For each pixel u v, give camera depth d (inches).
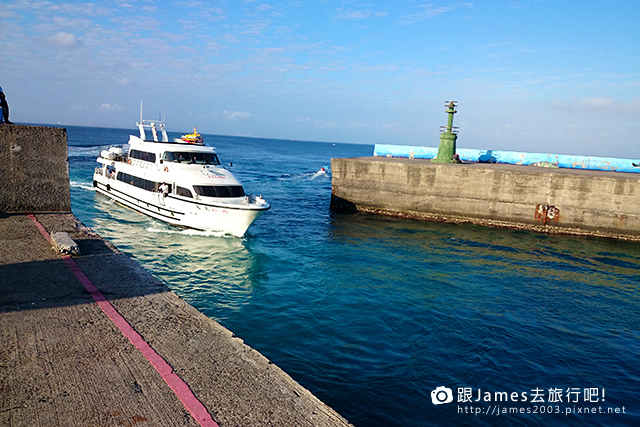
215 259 608.7
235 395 135.1
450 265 644.1
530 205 933.8
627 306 505.7
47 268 225.9
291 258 639.1
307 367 320.5
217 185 740.0
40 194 339.3
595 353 378.0
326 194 1462.8
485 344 379.6
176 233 741.3
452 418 268.8
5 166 323.3
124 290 207.5
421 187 1018.7
